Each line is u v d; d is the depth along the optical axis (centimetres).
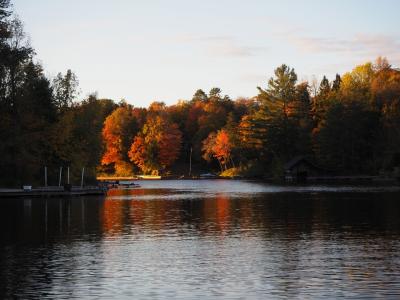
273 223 3775
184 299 1852
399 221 3788
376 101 12112
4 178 7181
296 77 13388
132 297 1880
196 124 17325
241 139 14275
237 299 1842
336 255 2542
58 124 7881
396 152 10894
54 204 5566
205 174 14925
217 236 3178
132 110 17612
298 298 1842
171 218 4169
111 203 5709
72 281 2089
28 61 7425
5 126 6869
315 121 13425
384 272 2188
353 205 5091
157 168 15375
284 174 12169
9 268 2311
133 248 2781
